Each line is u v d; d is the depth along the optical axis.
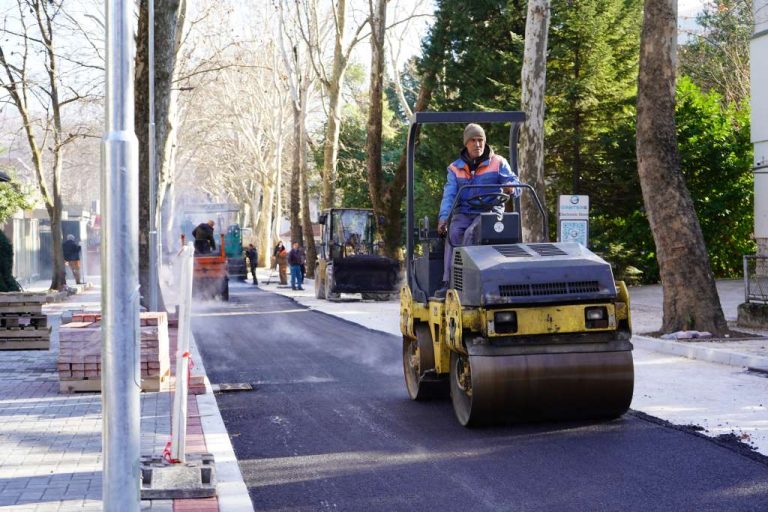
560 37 30.30
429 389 10.60
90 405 10.20
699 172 32.03
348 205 57.41
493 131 31.45
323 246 34.72
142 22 18.94
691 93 33.16
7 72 31.59
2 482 6.75
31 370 13.34
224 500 6.40
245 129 63.06
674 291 16.31
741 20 44.75
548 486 6.82
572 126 31.16
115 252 5.00
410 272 11.00
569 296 8.68
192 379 11.20
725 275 33.28
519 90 31.05
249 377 13.18
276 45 53.38
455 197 9.83
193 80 49.38
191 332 20.61
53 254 33.53
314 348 16.98
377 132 35.75
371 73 35.53
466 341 8.74
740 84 43.59
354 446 8.44
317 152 59.72
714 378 11.92
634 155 30.73
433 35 34.09
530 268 8.70
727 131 32.66
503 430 8.95
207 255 32.75
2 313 16.09
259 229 76.50
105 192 5.01
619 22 30.66
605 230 32.62
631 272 31.14
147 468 6.66
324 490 6.94
